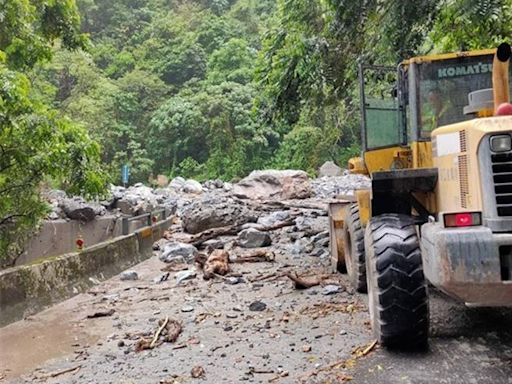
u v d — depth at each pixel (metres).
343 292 6.72
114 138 38.28
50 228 12.25
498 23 7.55
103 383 4.34
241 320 5.84
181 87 44.97
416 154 5.41
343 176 26.48
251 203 16.61
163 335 5.44
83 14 50.00
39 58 10.64
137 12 52.47
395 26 8.26
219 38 46.94
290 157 36.88
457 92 5.45
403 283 4.43
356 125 33.53
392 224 4.75
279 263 8.83
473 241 3.91
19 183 7.06
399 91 5.72
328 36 9.41
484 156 4.03
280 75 9.72
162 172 39.47
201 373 4.39
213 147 38.28
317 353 4.69
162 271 8.82
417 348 4.59
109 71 45.97
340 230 7.90
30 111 6.93
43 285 6.89
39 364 4.89
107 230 13.80
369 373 4.18
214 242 10.68
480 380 3.96
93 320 6.21
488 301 4.02
